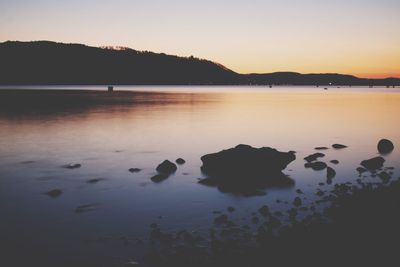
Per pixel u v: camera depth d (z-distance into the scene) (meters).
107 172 14.96
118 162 16.98
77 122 33.62
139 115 41.31
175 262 7.00
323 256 6.95
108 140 23.69
